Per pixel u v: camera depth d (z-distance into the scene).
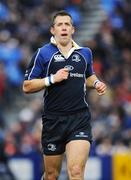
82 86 21.58
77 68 21.53
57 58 21.47
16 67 46.16
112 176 35.28
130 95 46.91
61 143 21.72
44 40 49.78
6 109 43.62
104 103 43.66
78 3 55.12
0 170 34.94
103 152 37.59
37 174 34.97
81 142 21.20
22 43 48.66
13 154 35.25
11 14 50.69
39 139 38.09
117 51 51.78
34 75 21.55
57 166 22.06
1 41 47.69
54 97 21.55
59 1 54.06
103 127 40.75
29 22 51.03
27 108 43.22
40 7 53.00
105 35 52.50
